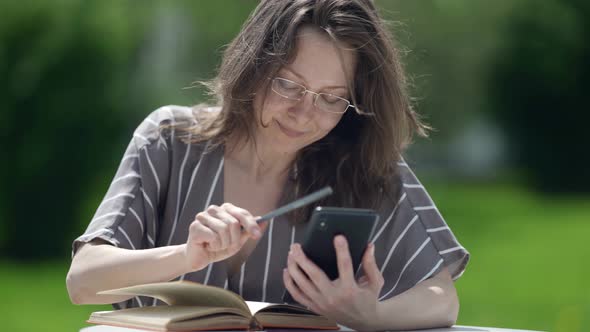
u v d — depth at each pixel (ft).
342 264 8.84
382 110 10.45
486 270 48.52
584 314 35.65
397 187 11.07
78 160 43.42
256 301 10.66
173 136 10.69
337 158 10.82
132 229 10.17
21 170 43.34
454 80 60.34
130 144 10.73
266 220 8.60
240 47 10.10
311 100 9.73
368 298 9.12
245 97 9.98
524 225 64.59
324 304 9.00
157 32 47.67
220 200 10.63
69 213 44.75
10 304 37.73
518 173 86.28
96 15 43.09
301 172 10.78
